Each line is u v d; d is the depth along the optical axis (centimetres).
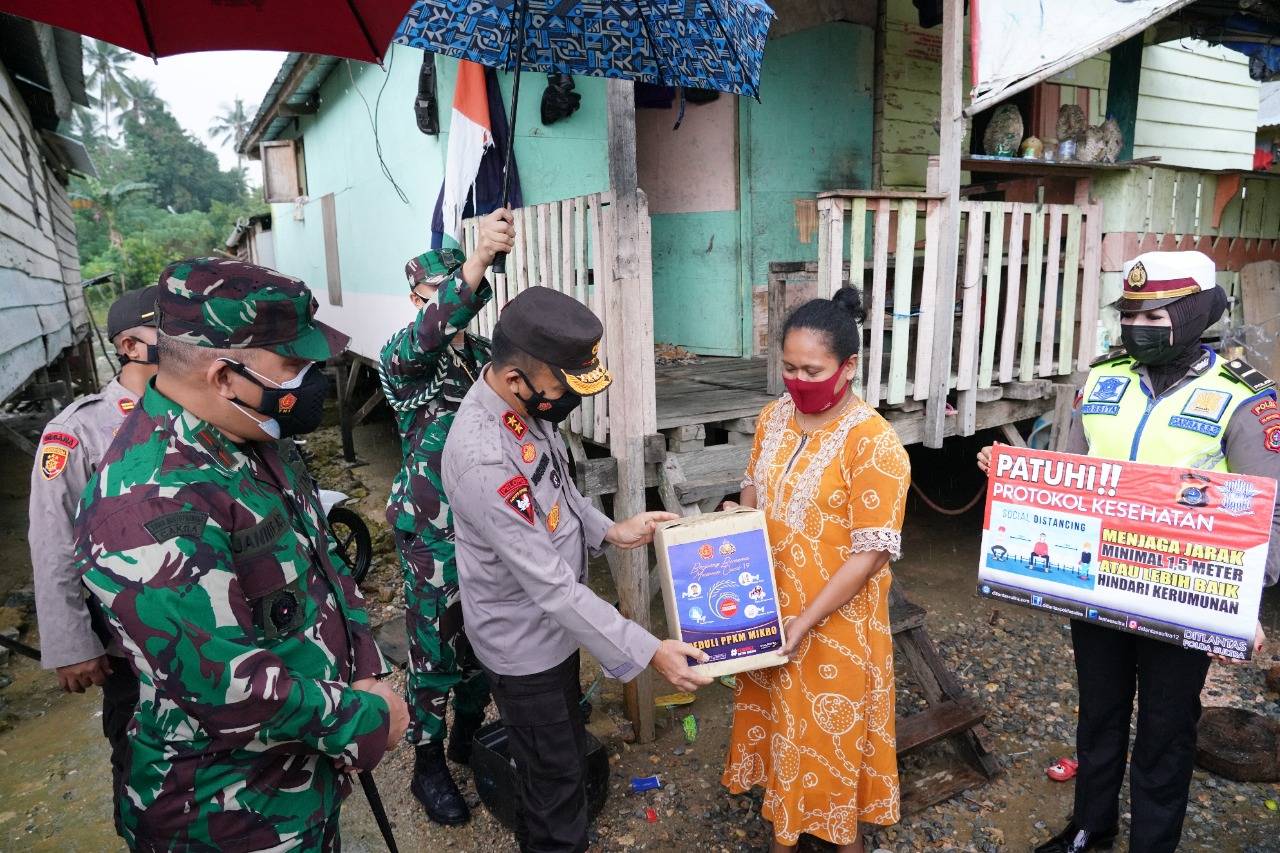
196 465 135
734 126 545
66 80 902
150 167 5759
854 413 209
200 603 127
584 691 363
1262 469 191
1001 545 219
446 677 273
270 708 131
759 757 241
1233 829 265
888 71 591
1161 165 464
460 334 273
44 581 198
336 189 830
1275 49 557
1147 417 209
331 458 823
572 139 512
